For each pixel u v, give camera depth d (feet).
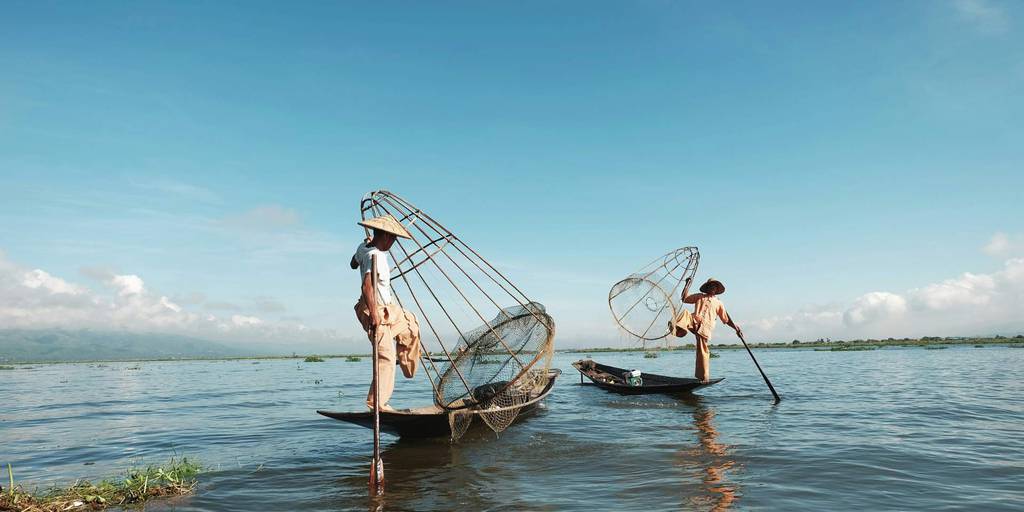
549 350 30.48
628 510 17.08
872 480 20.04
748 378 63.67
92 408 47.93
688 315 47.09
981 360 91.76
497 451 26.00
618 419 34.91
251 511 17.81
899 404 39.68
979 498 17.90
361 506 18.08
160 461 25.76
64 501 18.56
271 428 34.76
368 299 24.57
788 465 22.25
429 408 32.91
